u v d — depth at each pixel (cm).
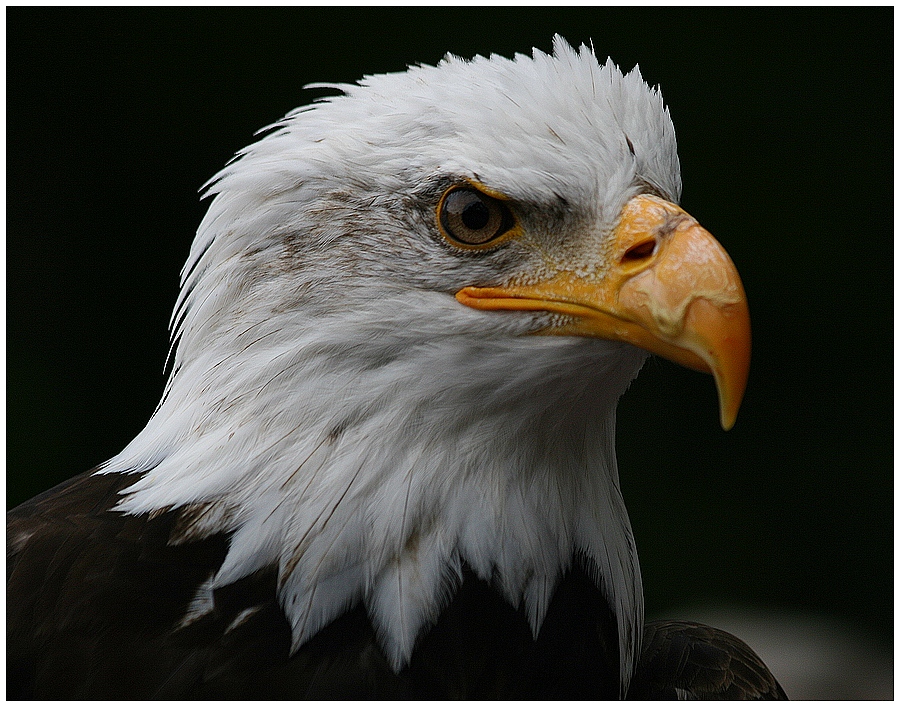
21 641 571
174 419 612
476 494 591
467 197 570
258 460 577
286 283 582
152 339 1702
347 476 574
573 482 627
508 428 593
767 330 1767
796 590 1694
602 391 605
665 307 552
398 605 581
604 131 582
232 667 567
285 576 574
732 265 555
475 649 596
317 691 569
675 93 1734
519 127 572
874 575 1708
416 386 578
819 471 1750
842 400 1762
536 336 577
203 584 576
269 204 587
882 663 1491
